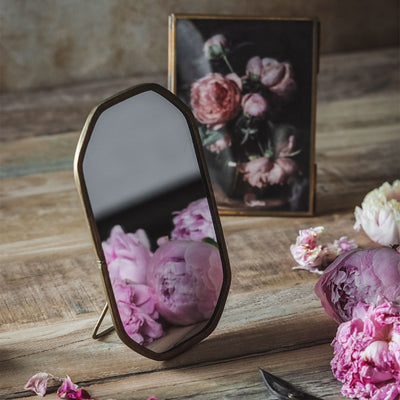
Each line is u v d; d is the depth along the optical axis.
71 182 1.67
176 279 1.02
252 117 1.44
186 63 1.41
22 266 1.32
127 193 0.98
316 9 2.55
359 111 2.08
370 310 0.95
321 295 1.03
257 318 1.15
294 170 1.46
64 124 2.02
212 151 1.46
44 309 1.19
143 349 1.00
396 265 0.99
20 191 1.62
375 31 2.65
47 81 2.39
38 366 1.05
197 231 1.04
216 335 1.11
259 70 1.41
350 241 1.33
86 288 1.25
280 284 1.25
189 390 1.00
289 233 1.43
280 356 1.06
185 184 1.04
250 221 1.48
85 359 1.07
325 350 1.08
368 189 1.60
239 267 1.31
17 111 2.13
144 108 0.99
